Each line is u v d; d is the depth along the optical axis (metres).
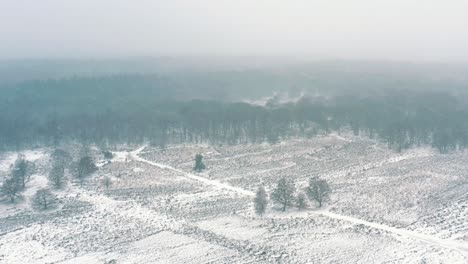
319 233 84.12
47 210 99.38
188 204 102.81
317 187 100.19
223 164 142.38
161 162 145.50
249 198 107.25
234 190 114.50
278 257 74.00
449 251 75.12
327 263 71.56
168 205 102.19
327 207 99.38
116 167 137.62
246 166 139.75
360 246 77.88
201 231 86.06
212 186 118.19
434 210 95.31
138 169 135.38
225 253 75.88
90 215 95.75
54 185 116.50
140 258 74.25
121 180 123.56
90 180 123.62
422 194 106.12
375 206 98.88
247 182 121.69
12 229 87.88
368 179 121.88
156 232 85.81
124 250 77.50
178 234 84.62
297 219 91.94
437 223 87.81
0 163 144.50
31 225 90.06
